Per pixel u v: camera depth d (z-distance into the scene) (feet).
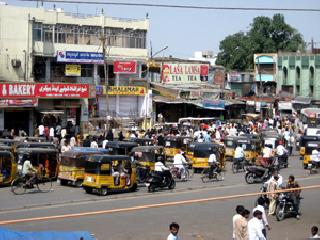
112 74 198.29
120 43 200.13
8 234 42.14
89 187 93.25
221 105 216.33
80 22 189.78
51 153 105.91
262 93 275.39
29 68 178.60
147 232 67.92
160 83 215.31
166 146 136.36
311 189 106.01
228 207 85.40
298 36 327.67
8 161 100.22
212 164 113.60
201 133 147.02
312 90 271.49
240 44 316.81
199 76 226.38
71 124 172.14
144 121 197.77
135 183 97.91
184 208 83.92
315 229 59.98
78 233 44.45
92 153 104.01
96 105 186.91
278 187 82.79
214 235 68.28
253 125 190.19
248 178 110.32
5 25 175.42
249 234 54.03
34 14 180.04
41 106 171.22
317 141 136.05
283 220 79.71
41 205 82.58
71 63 186.09
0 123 161.27
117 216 76.54
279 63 279.69
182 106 214.28
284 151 134.82
